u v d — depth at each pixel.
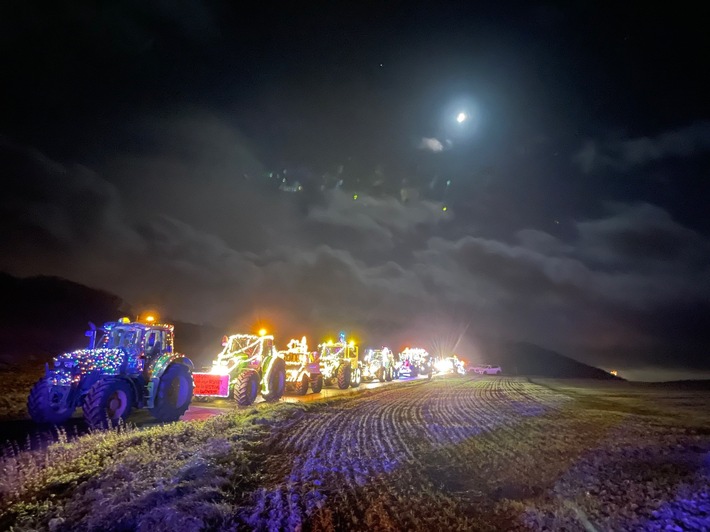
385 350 34.38
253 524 5.77
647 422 13.96
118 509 5.82
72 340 34.72
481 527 5.78
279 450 9.82
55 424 11.59
